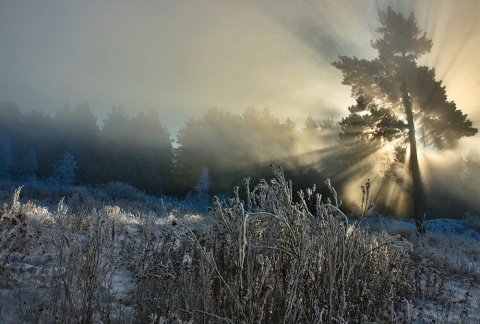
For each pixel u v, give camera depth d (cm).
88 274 323
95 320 301
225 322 275
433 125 1928
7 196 1414
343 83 2083
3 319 278
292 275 275
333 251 304
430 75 1903
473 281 683
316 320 274
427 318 451
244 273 286
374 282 404
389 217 2352
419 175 1878
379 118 1994
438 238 1312
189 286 299
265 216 329
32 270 388
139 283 371
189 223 838
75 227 630
